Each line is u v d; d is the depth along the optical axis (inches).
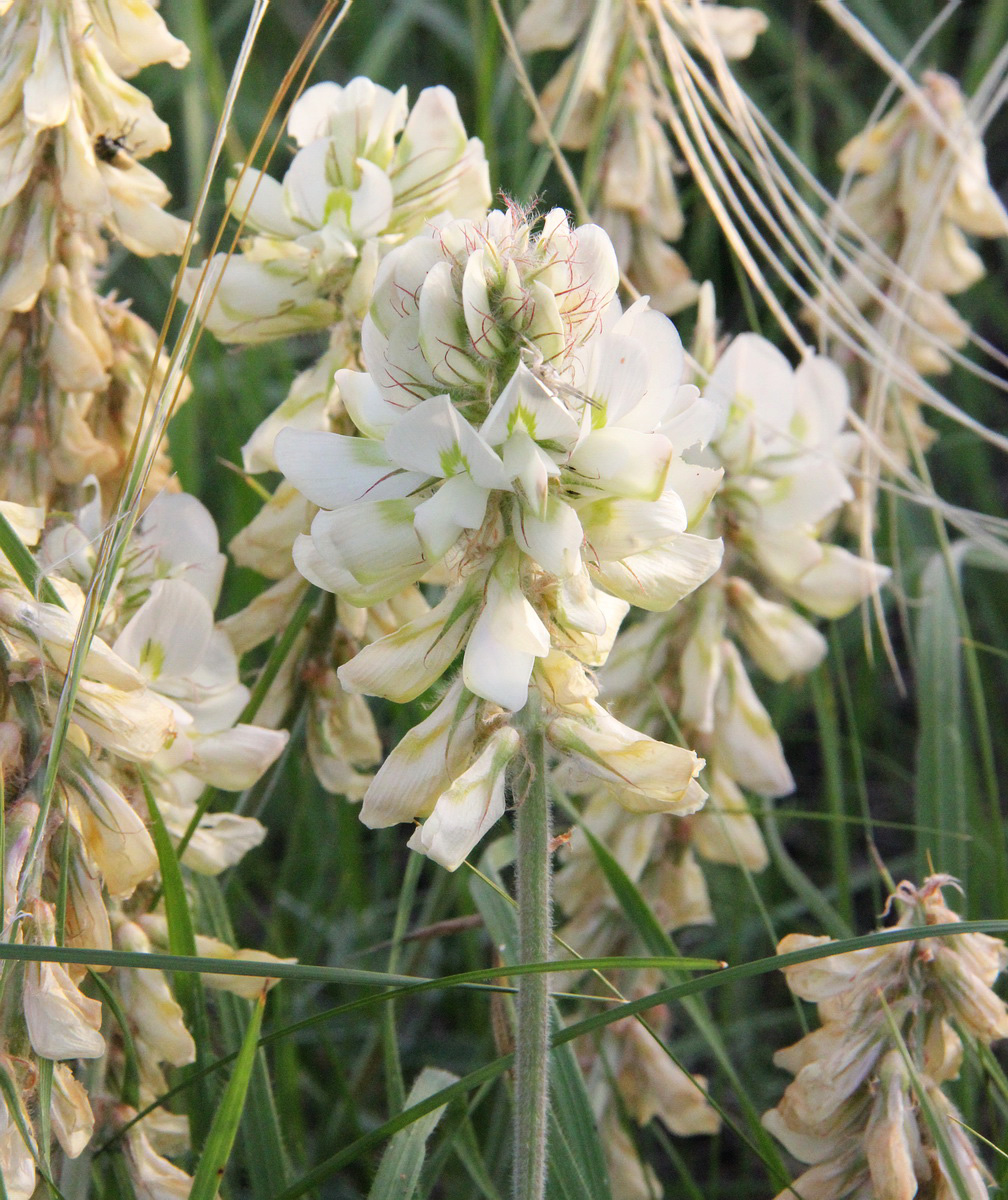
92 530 18.2
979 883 22.1
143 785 17.3
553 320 15.7
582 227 16.0
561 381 15.8
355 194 18.5
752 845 20.9
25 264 18.8
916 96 22.4
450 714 16.2
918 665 21.7
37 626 16.3
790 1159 22.0
